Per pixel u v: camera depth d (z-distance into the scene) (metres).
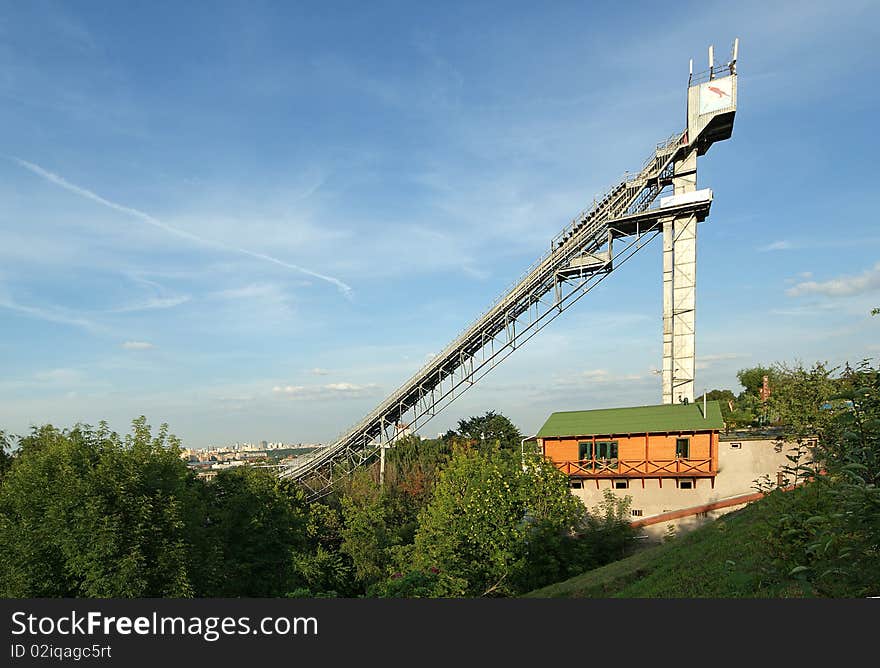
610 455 31.30
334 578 33.84
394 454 66.69
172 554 19.28
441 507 24.70
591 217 38.88
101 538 17.73
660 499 29.73
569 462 32.19
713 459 28.52
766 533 9.94
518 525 23.80
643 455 30.34
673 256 37.06
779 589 8.96
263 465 38.69
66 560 18.64
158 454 22.52
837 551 7.43
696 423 29.30
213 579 23.17
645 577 15.27
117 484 18.91
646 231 38.03
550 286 39.09
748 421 36.62
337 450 42.91
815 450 8.55
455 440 72.06
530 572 22.34
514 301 38.66
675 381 36.31
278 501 33.41
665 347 36.97
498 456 27.44
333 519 39.56
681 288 36.72
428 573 20.88
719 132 38.06
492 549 23.06
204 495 32.22
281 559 31.11
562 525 25.22
